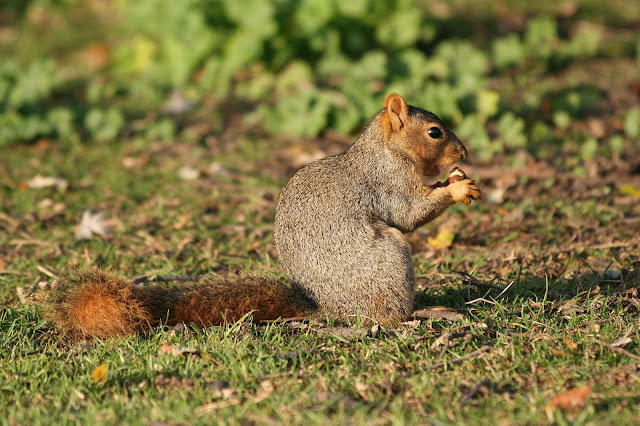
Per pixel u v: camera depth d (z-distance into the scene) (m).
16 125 16.30
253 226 12.23
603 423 6.22
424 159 9.11
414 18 18.36
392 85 16.19
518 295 9.05
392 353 7.70
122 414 6.73
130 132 16.77
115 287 8.23
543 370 7.25
